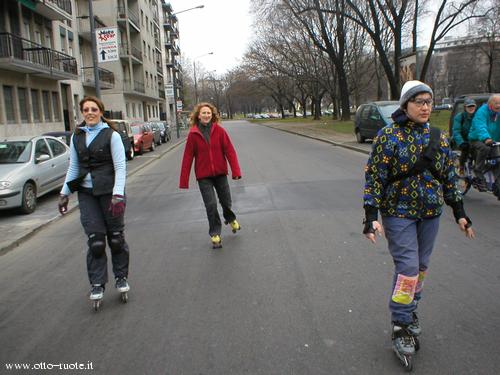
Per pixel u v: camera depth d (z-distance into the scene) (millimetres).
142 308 4191
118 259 4367
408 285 3092
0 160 9539
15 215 9031
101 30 15969
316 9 31828
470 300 4020
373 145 3191
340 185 10336
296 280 4672
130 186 12484
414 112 3029
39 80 25234
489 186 7668
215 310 4055
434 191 3123
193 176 13375
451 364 3045
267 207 8328
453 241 5750
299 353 3260
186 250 5977
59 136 16422
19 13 23031
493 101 7270
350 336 3473
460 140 8148
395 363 3084
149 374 3084
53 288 4887
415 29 28734
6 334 3818
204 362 3199
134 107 47969
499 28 44469
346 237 6160
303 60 48625
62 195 4172
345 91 40000
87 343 3582
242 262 5340
